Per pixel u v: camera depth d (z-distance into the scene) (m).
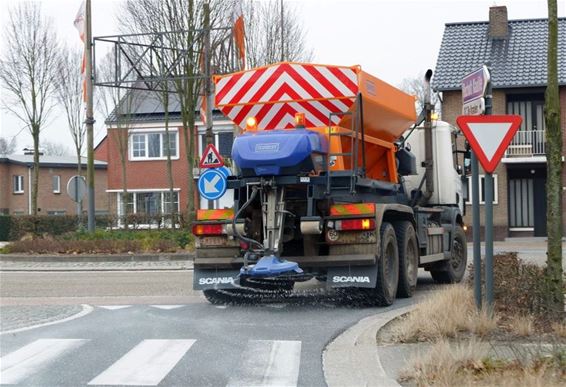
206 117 24.16
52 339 9.10
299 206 11.77
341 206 11.67
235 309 11.74
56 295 14.14
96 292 14.56
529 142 36.25
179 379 7.19
